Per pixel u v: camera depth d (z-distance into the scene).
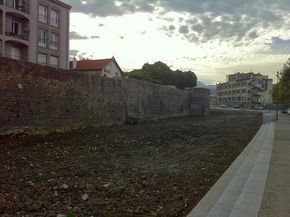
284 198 7.70
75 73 24.16
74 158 14.01
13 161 12.79
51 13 57.69
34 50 53.81
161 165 12.77
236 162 12.63
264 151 15.41
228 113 70.94
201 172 11.44
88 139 19.95
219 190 8.54
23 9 51.41
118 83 31.42
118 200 7.98
